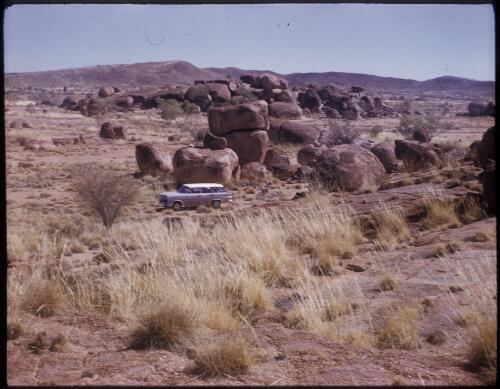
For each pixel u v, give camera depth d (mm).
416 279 7520
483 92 159500
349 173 20281
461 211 11297
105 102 107000
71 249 13758
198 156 32750
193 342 5312
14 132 62500
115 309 6359
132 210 26031
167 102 96375
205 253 9422
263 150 36875
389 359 4910
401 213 11469
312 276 8172
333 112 109500
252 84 113000
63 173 39281
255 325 6102
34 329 5613
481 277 7059
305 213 11789
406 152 27062
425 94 162125
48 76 177250
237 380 4426
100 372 4555
